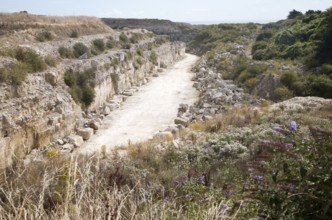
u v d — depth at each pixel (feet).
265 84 89.35
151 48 139.74
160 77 126.41
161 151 41.45
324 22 119.24
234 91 91.25
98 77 77.10
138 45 126.82
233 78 110.42
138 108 81.05
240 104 76.18
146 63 124.88
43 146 50.57
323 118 50.42
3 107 44.27
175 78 124.67
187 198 14.40
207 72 124.26
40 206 9.09
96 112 72.79
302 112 56.49
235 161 32.14
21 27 79.41
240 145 38.01
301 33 124.77
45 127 51.42
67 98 60.64
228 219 11.05
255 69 101.40
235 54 152.87
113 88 88.89
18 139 44.73
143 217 9.71
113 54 93.97
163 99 90.89
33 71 57.77
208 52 182.09
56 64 66.74
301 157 11.80
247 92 91.81
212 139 42.80
